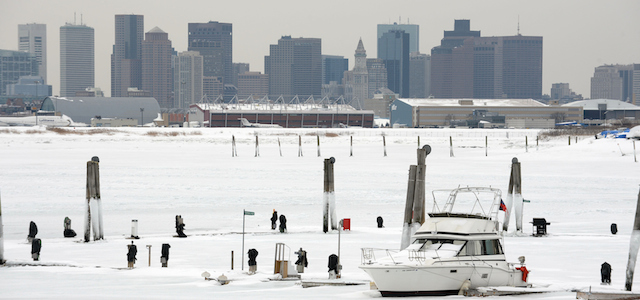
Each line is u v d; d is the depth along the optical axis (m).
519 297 96.25
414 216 134.00
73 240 157.12
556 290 99.62
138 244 150.75
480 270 98.31
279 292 102.06
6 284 108.12
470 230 100.56
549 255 137.62
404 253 99.50
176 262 129.88
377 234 166.62
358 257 134.00
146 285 107.12
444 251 98.50
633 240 102.31
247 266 126.25
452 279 96.31
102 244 151.00
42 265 124.31
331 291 103.00
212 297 98.25
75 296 98.56
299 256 118.62
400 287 95.31
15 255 135.88
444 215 105.12
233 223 186.50
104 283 109.06
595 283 107.69
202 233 167.88
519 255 137.50
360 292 100.25
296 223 187.88
